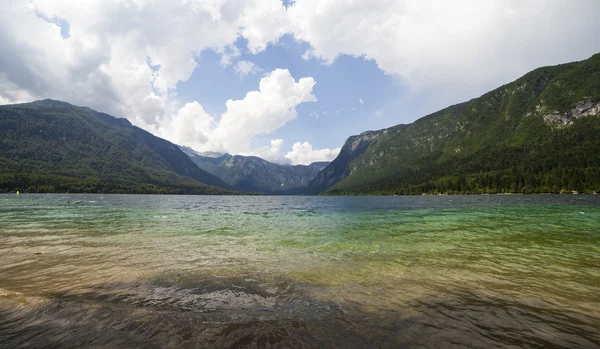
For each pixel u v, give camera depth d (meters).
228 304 8.30
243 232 23.52
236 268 12.44
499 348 5.95
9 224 28.06
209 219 35.16
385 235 21.52
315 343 6.03
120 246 17.48
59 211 43.91
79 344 5.95
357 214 42.50
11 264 13.09
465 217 34.47
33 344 5.95
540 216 34.09
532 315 7.59
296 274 11.53
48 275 11.33
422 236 20.89
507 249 16.08
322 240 19.53
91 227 26.22
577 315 7.61
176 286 10.02
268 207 70.00
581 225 25.59
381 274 11.54
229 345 5.89
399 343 6.10
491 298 8.84
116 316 7.33
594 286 9.91
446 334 6.52
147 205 68.38
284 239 19.97
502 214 37.53
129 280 10.73
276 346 5.87
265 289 9.72
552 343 6.16
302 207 69.56
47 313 7.53
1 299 8.55
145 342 6.01
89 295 9.05
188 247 17.20
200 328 6.65
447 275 11.32
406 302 8.51
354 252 15.67
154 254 15.23
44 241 19.03
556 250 15.70
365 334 6.47
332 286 10.03
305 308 8.02
